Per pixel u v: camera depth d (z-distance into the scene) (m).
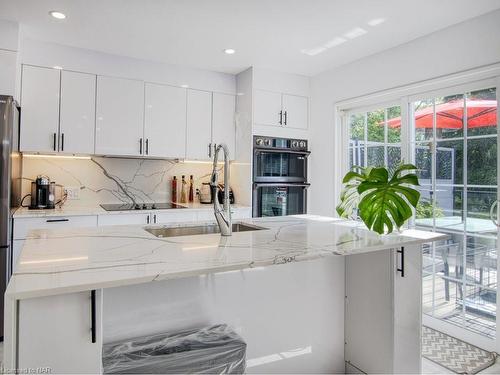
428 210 2.84
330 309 1.98
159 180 3.86
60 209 3.07
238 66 3.64
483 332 2.44
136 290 1.44
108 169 3.61
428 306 2.83
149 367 1.22
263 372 1.76
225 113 3.87
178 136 3.60
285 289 1.82
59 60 3.05
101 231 1.76
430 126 2.83
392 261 1.77
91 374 1.00
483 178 2.46
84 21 2.62
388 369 1.78
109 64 3.26
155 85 3.48
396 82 3.03
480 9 2.36
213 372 1.32
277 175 3.80
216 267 1.13
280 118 3.82
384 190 1.77
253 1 2.32
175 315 1.52
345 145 3.67
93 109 3.19
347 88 3.53
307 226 2.05
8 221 2.50
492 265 2.40
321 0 2.30
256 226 2.08
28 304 0.93
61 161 3.40
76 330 0.99
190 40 2.97
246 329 1.70
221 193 3.76
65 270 1.06
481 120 2.47
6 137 2.50
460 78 2.57
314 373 1.92
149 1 2.33
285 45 3.06
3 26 2.60
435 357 2.29
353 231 1.88
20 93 2.91
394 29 2.70
